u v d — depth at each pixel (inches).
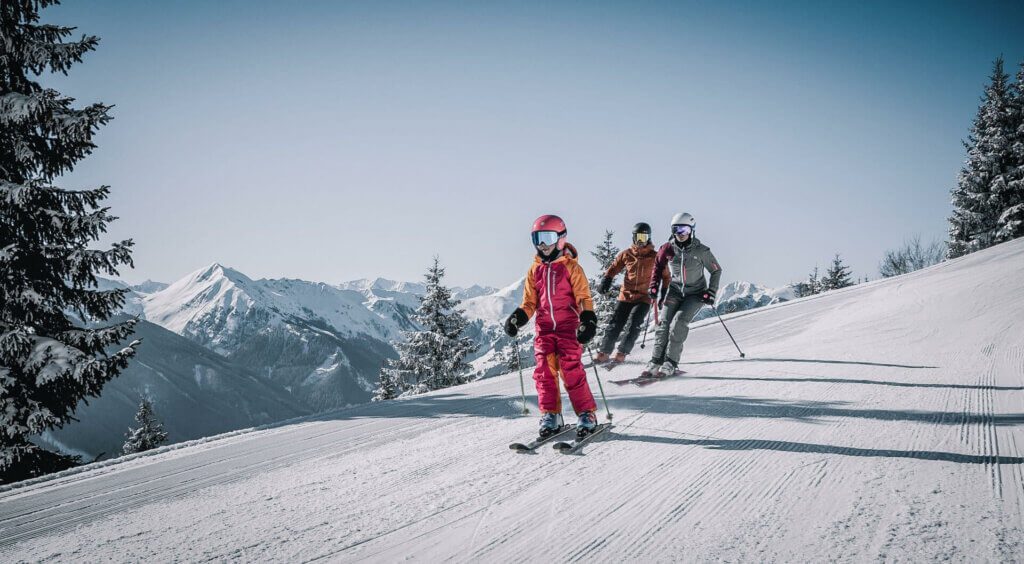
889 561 83.5
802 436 154.0
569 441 164.9
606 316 1145.4
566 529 104.4
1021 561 80.2
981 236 1494.8
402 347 1339.8
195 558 103.7
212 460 194.5
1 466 366.3
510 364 976.9
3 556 115.3
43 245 412.8
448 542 102.0
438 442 185.0
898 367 260.8
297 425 263.4
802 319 535.2
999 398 186.7
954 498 104.6
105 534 123.5
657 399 220.2
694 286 283.7
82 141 423.2
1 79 425.4
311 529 113.3
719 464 134.8
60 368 384.5
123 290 438.9
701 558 89.4
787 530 97.0
